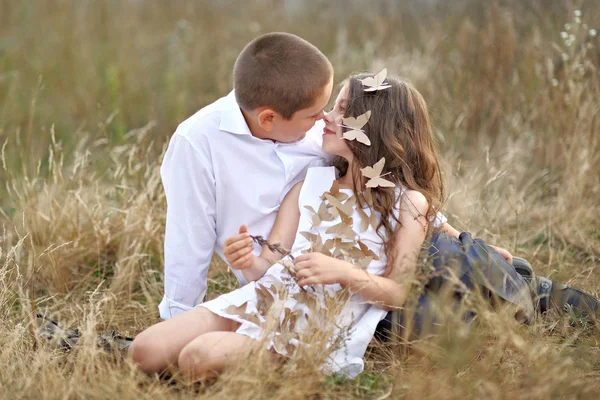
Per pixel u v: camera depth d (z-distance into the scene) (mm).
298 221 2369
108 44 5523
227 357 1999
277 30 5652
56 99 4910
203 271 2436
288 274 2207
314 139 2457
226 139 2326
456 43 4664
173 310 2422
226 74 5051
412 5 5668
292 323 2109
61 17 5719
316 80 2244
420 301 2182
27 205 3135
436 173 2477
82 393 1943
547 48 4102
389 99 2352
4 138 4379
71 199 3156
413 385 1944
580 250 3133
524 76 4102
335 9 5953
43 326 2336
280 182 2369
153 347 2084
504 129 4012
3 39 5492
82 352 2098
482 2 5055
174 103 4738
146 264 3055
